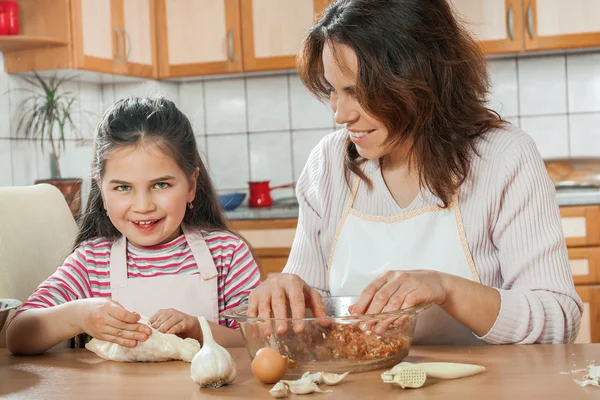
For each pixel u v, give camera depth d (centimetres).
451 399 85
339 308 117
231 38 371
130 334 111
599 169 369
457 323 132
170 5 377
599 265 314
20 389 100
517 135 134
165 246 150
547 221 129
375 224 138
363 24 120
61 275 146
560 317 118
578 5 340
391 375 90
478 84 135
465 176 132
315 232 148
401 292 103
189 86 410
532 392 87
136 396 94
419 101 123
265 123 404
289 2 365
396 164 140
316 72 133
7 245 156
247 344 103
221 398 91
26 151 330
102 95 390
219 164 410
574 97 372
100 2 336
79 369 110
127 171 139
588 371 94
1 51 324
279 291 107
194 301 148
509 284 130
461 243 133
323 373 94
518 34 346
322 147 151
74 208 268
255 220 343
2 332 142
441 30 126
